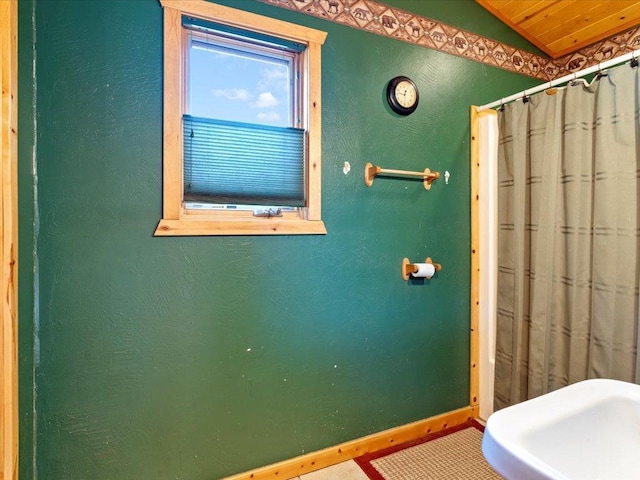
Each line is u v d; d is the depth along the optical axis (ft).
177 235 4.80
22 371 3.86
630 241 4.99
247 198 5.24
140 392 4.68
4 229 3.37
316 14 5.64
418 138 6.63
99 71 4.40
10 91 3.45
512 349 6.57
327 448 5.88
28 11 3.95
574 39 7.67
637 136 4.88
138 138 4.59
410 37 6.50
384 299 6.36
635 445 3.14
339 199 5.91
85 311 4.39
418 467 5.79
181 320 4.88
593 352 5.37
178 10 4.74
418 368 6.73
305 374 5.71
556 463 2.83
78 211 4.34
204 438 5.05
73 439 4.37
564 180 5.71
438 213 6.89
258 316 5.35
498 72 7.52
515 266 6.49
